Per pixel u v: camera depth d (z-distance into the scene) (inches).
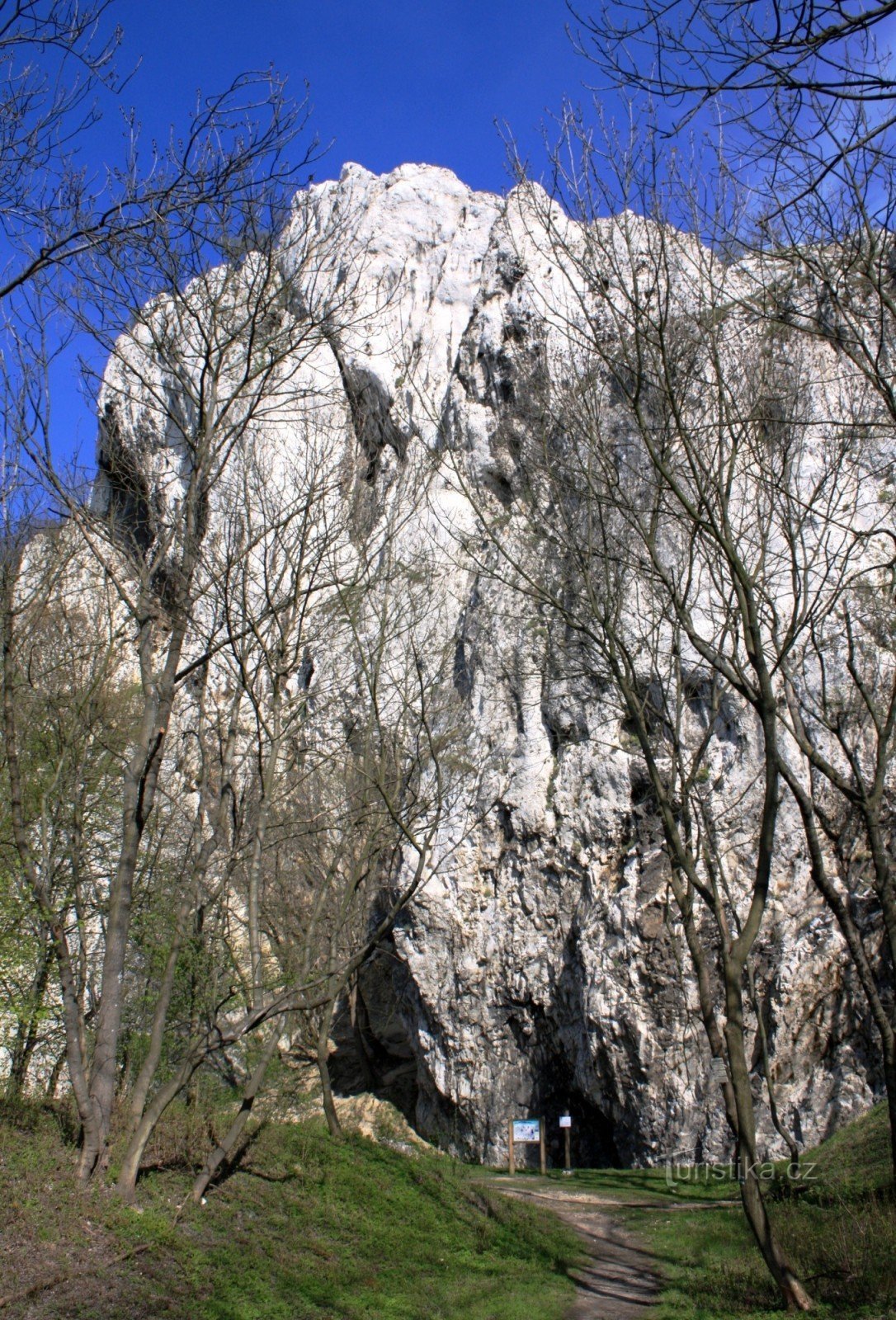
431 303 1569.9
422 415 1355.8
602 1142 1130.0
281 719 571.5
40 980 468.4
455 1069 1184.8
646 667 754.2
